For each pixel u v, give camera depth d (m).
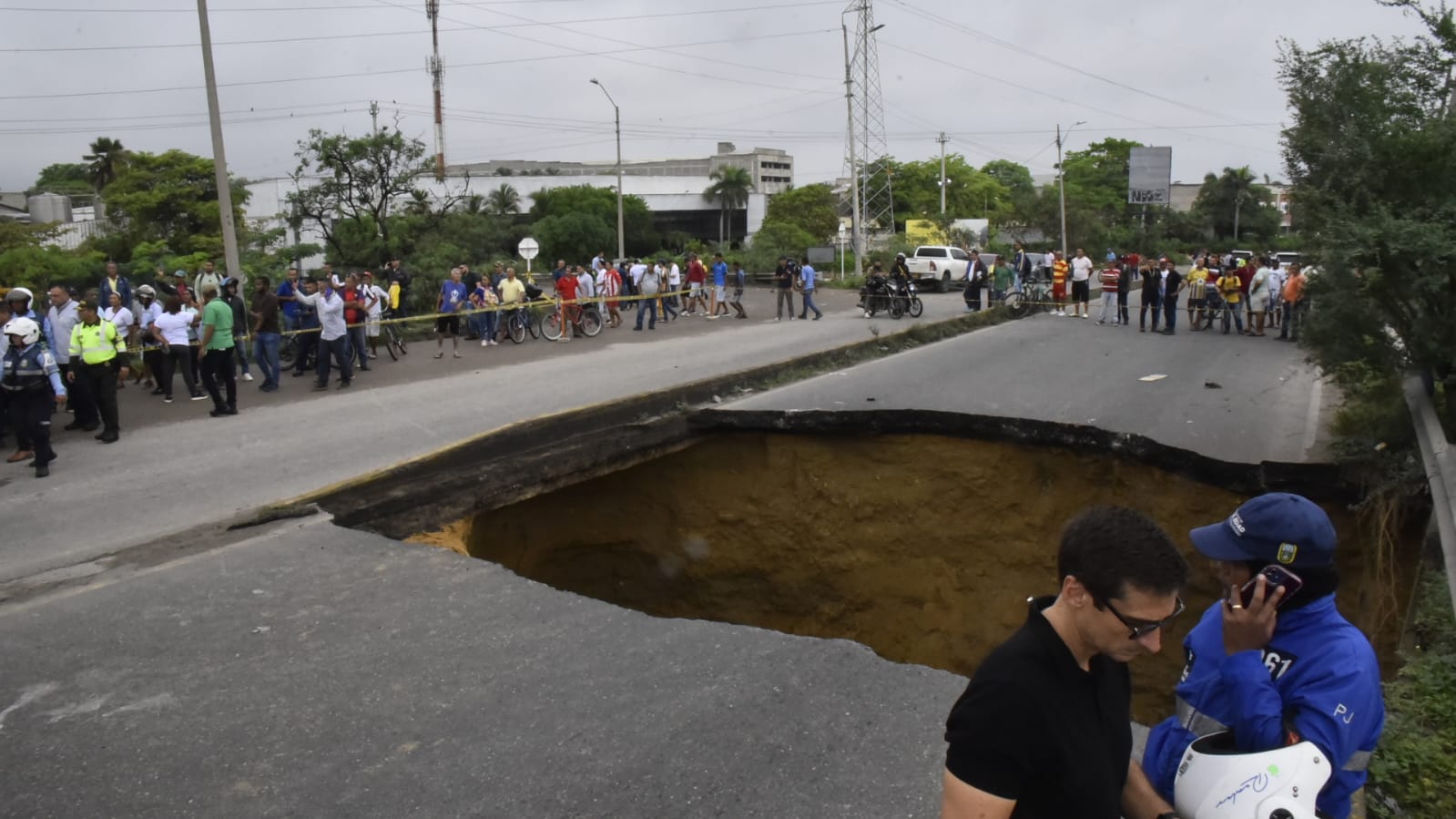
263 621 6.04
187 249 33.41
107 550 7.43
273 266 26.72
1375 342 8.49
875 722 4.68
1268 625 2.55
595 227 61.34
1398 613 8.15
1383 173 8.41
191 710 4.94
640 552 12.61
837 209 73.00
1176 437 10.50
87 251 32.16
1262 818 2.28
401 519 8.66
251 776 4.32
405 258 33.84
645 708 4.84
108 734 4.72
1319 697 2.49
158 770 4.39
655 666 5.32
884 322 24.67
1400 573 8.35
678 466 12.54
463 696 5.02
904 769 4.27
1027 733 2.04
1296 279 18.73
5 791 4.25
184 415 12.85
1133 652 2.09
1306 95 8.86
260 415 12.72
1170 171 63.62
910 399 12.82
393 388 14.75
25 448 10.45
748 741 4.52
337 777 4.30
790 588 12.55
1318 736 2.46
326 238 34.16
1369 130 8.51
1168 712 10.16
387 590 6.54
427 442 10.68
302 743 4.59
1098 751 2.13
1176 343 19.31
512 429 10.84
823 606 12.48
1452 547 5.98
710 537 12.60
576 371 16.14
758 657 5.41
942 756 4.36
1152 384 13.99
